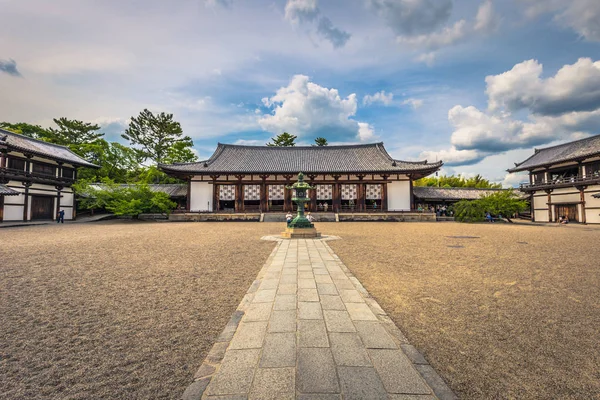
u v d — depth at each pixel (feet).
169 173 103.35
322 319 12.02
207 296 15.66
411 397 7.11
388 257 27.45
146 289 16.96
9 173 74.02
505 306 14.10
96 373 8.50
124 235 46.98
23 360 9.23
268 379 7.74
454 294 15.97
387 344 9.85
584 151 86.38
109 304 14.40
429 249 32.55
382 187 104.47
